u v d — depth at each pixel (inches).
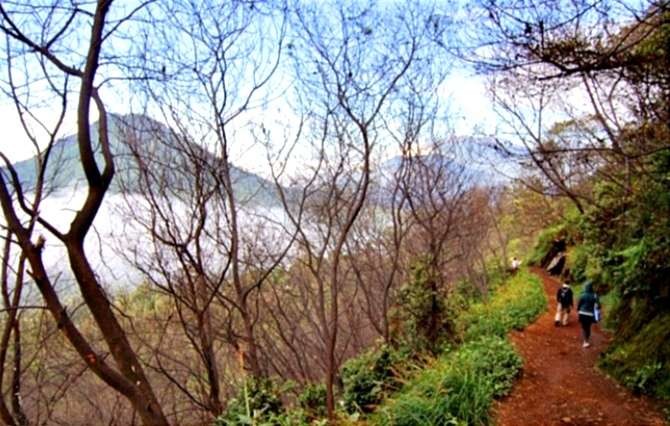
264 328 707.4
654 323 383.2
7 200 251.9
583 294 514.6
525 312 679.7
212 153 506.0
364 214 788.6
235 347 501.7
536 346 520.4
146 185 487.5
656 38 229.0
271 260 640.4
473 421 280.5
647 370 341.7
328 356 470.6
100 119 271.6
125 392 260.5
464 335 519.2
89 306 259.8
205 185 511.2
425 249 736.3
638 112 313.3
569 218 1087.6
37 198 320.5
